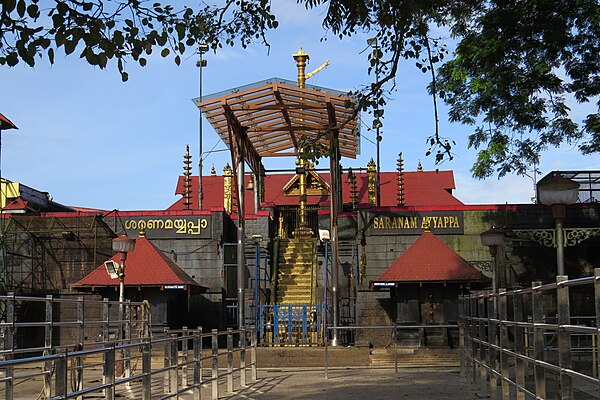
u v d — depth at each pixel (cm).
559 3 2019
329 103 2723
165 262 2916
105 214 3322
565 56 2161
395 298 2956
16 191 3428
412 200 4697
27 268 3212
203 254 3338
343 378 2083
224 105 2788
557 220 1664
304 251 3628
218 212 3350
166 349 1603
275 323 2934
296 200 4388
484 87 2166
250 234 3469
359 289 3117
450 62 2225
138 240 2994
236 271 3416
